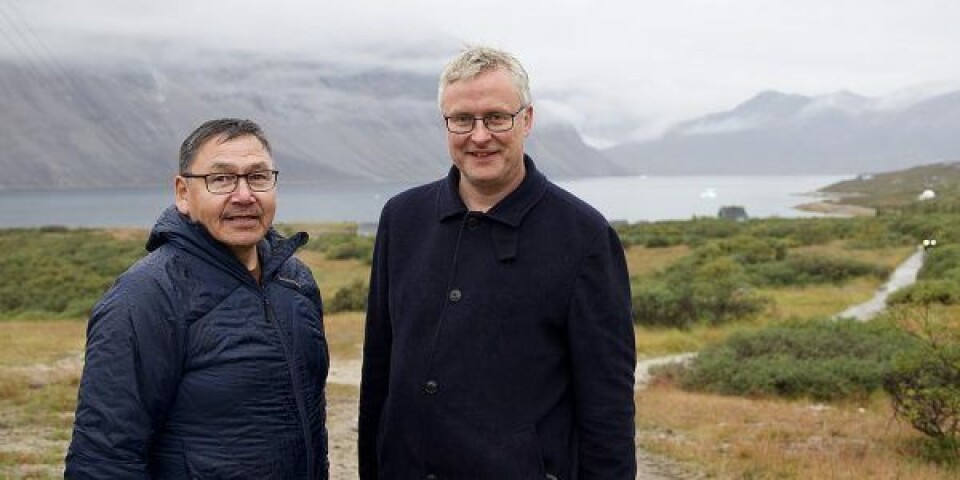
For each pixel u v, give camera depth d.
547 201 3.17
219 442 2.84
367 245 61.88
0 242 65.31
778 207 191.12
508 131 3.06
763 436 11.40
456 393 3.07
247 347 2.89
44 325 29.73
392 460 3.22
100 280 42.94
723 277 38.44
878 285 40.81
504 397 3.06
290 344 3.00
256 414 2.89
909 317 20.81
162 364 2.79
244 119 3.08
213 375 2.84
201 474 2.81
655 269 48.25
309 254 62.12
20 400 13.25
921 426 10.65
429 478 3.12
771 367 17.17
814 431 11.82
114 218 185.12
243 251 3.03
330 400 15.29
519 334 3.08
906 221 69.75
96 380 2.74
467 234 3.14
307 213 196.88
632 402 3.20
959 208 92.31
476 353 3.07
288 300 3.07
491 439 3.03
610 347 3.13
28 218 184.88
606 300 3.13
